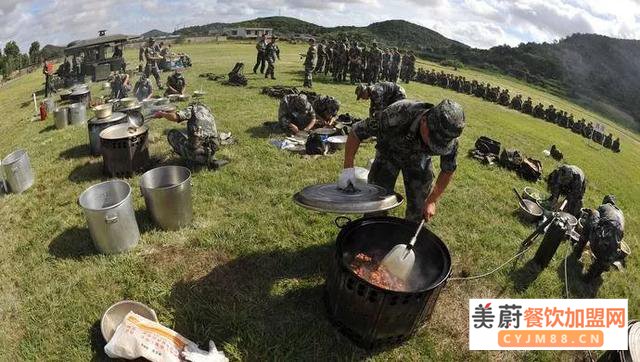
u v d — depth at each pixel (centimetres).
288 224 506
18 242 466
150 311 342
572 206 657
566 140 2119
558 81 9050
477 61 9075
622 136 4175
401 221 370
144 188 454
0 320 355
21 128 1160
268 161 707
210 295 384
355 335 334
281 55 3238
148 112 935
